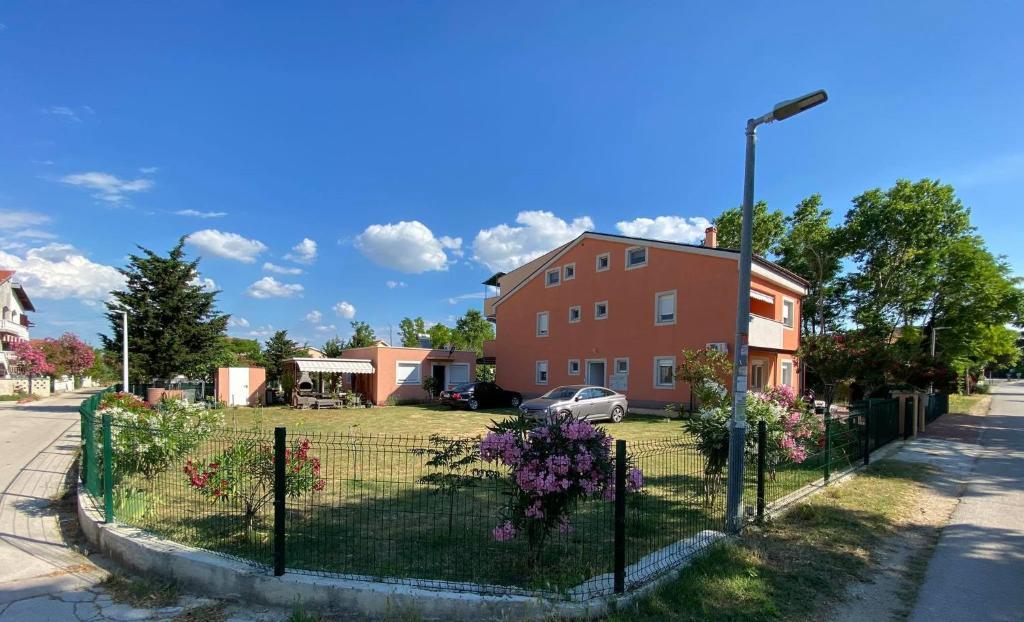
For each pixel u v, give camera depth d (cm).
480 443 472
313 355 4928
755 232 3928
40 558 531
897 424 1438
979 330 3094
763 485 663
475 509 681
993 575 498
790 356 2562
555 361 2834
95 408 902
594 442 458
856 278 3706
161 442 697
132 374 2334
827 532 607
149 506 644
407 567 477
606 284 2578
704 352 1962
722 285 2130
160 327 2375
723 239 4084
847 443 1000
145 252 2398
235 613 412
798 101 569
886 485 859
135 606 424
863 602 438
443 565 485
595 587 426
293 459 566
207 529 581
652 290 2370
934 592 459
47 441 1356
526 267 3878
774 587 455
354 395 2894
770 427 738
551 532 541
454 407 2648
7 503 743
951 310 3206
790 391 899
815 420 878
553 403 1872
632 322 2445
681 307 2258
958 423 1911
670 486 805
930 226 3356
